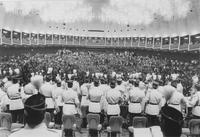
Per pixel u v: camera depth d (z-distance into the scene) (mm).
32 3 59656
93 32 71188
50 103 12992
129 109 12805
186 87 21578
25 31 60938
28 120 3553
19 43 58594
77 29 70812
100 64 50812
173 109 3160
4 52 54656
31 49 63469
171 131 3070
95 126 10867
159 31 57406
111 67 46469
